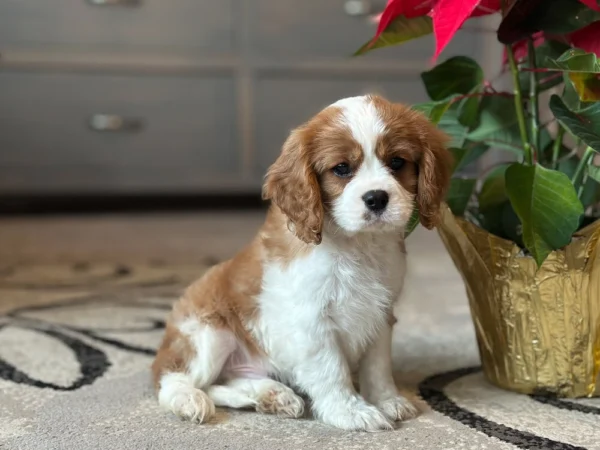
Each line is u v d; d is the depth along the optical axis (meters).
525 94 0.75
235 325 0.71
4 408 0.70
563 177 0.64
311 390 0.67
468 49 1.82
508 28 0.67
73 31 1.71
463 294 1.10
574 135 0.65
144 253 1.44
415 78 1.89
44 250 1.48
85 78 1.74
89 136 1.76
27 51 1.70
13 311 1.03
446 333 0.91
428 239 1.65
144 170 1.81
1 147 1.72
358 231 0.64
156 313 1.02
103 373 0.78
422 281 1.19
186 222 1.75
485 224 0.74
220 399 0.70
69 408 0.69
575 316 0.68
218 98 1.82
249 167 1.86
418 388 0.73
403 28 0.71
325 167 0.65
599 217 0.71
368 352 0.69
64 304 1.07
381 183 0.63
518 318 0.69
